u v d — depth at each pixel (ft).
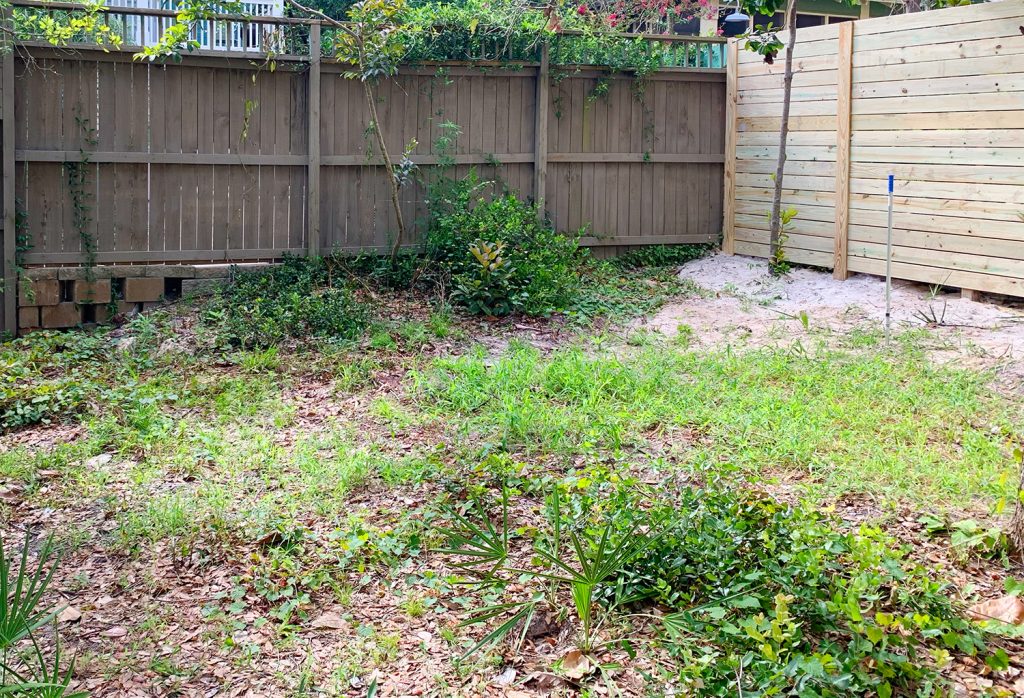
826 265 39.14
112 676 12.71
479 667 12.90
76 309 34.40
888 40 35.88
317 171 37.40
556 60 40.91
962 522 16.11
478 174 40.60
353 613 14.47
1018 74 31.48
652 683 12.25
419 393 25.84
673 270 42.70
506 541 14.46
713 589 13.71
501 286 35.29
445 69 39.34
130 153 34.81
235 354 29.71
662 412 23.85
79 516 17.98
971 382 26.04
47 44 33.09
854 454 20.51
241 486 19.29
